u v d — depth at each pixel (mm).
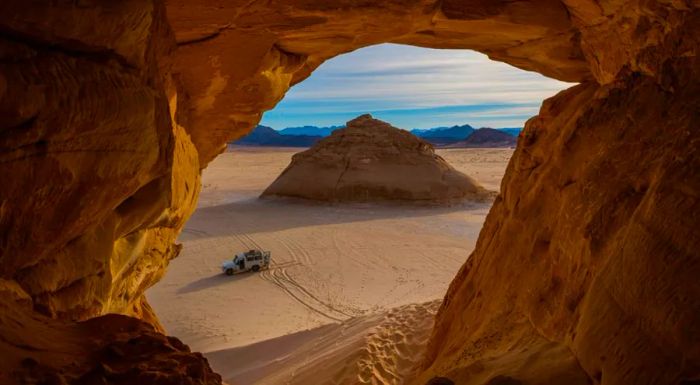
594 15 7039
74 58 4195
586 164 6379
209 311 17000
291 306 17547
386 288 19672
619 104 6363
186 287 19766
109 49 4562
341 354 10688
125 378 3555
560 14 7676
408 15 7328
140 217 6348
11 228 3994
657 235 3971
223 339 14555
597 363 4078
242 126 10336
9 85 3479
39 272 4605
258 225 32062
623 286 4113
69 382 3332
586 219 5625
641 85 6105
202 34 7223
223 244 27125
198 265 23094
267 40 7539
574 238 5773
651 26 5953
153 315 10500
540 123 8773
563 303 5469
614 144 5988
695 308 3301
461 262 23266
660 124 5348
